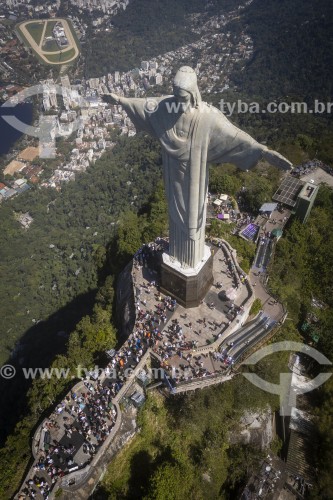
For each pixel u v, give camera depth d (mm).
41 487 42688
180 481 41875
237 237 66812
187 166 39594
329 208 77562
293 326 57469
